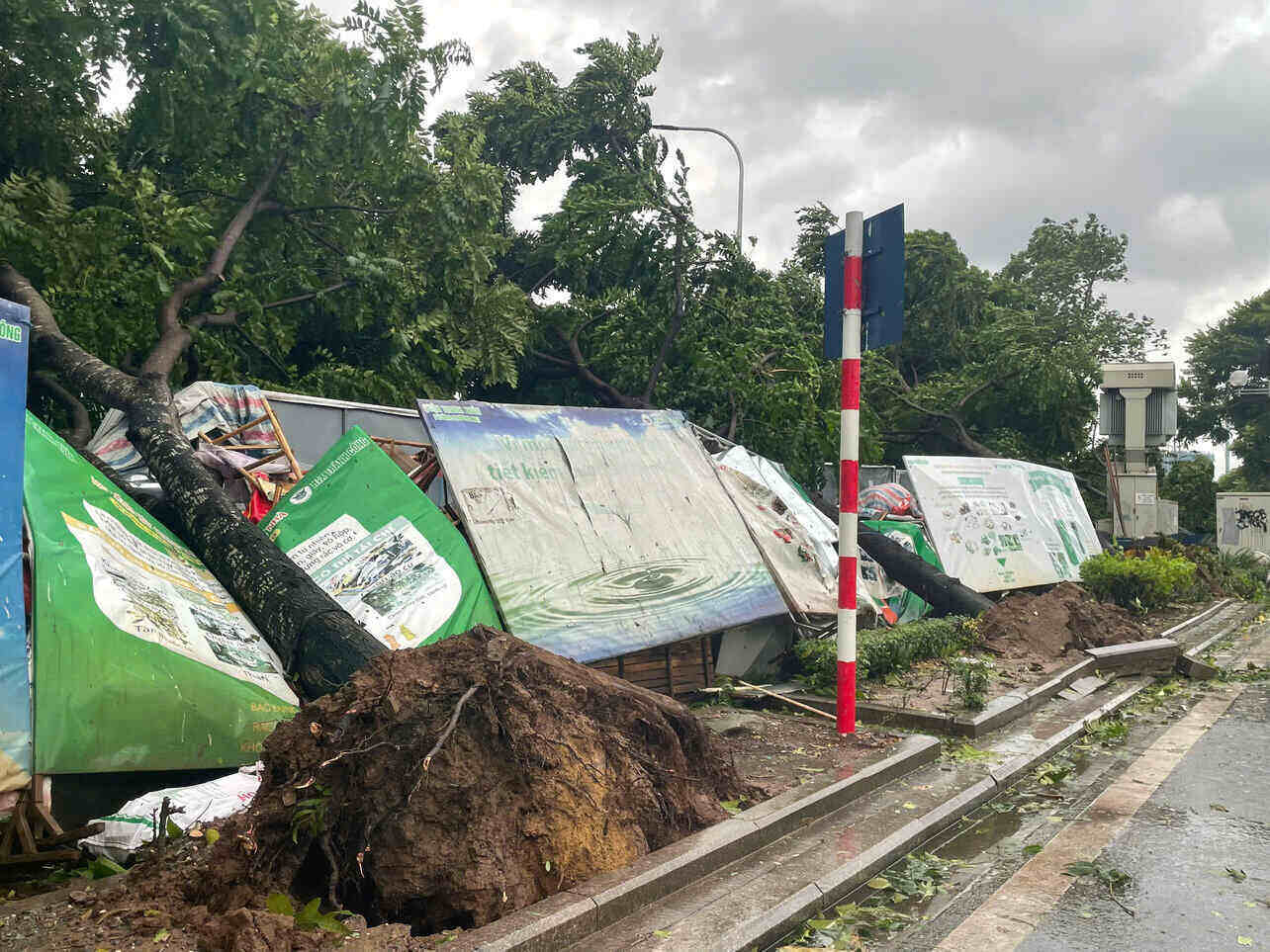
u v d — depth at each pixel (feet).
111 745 16.67
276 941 10.59
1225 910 13.80
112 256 39.96
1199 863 15.81
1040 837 17.34
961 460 51.62
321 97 44.93
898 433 85.35
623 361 60.23
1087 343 83.25
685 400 59.11
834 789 18.12
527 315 58.29
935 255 94.02
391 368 51.21
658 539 29.68
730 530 31.68
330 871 12.34
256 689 19.34
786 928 13.01
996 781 20.29
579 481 29.60
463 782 12.96
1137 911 13.78
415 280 51.98
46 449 21.13
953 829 17.85
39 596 17.17
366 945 10.87
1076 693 30.25
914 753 21.20
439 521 26.21
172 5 39.99
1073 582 52.65
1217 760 22.80
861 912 13.75
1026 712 27.37
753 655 30.14
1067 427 87.20
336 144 46.60
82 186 44.78
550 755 13.84
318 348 53.72
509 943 11.18
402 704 13.47
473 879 12.32
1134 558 51.93
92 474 22.49
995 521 49.88
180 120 43.86
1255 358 145.89
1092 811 18.81
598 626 26.32
